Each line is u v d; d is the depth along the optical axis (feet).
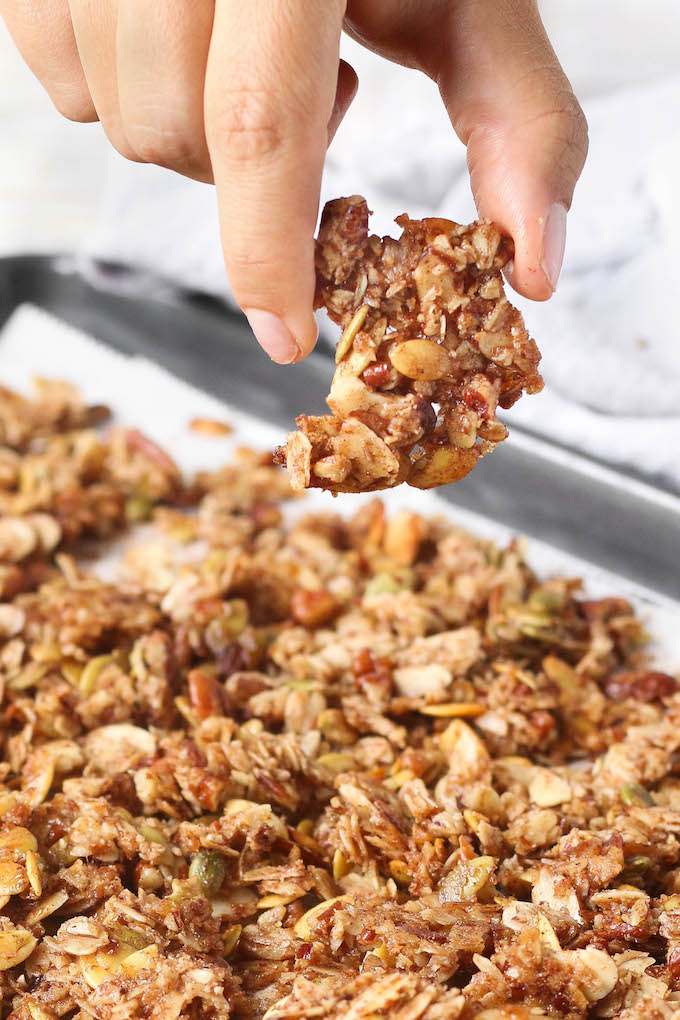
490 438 1.16
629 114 1.89
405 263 1.16
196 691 1.42
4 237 2.36
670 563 1.63
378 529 1.66
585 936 1.20
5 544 1.62
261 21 1.08
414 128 2.05
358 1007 1.10
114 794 1.34
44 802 1.32
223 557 1.60
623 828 1.30
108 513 1.70
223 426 1.87
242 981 1.21
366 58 2.15
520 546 1.65
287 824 1.34
